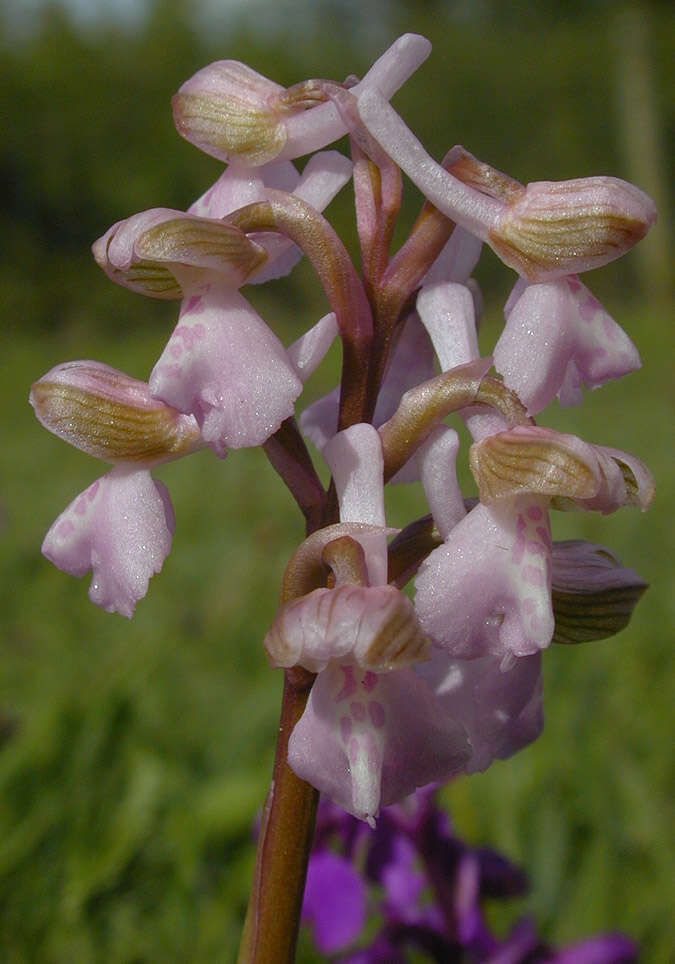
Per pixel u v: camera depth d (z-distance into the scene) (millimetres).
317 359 101
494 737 104
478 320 110
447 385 97
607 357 100
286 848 102
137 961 165
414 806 144
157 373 95
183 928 168
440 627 92
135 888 171
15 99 1891
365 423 100
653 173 1827
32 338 1807
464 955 143
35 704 221
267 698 222
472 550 94
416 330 113
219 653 266
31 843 168
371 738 89
